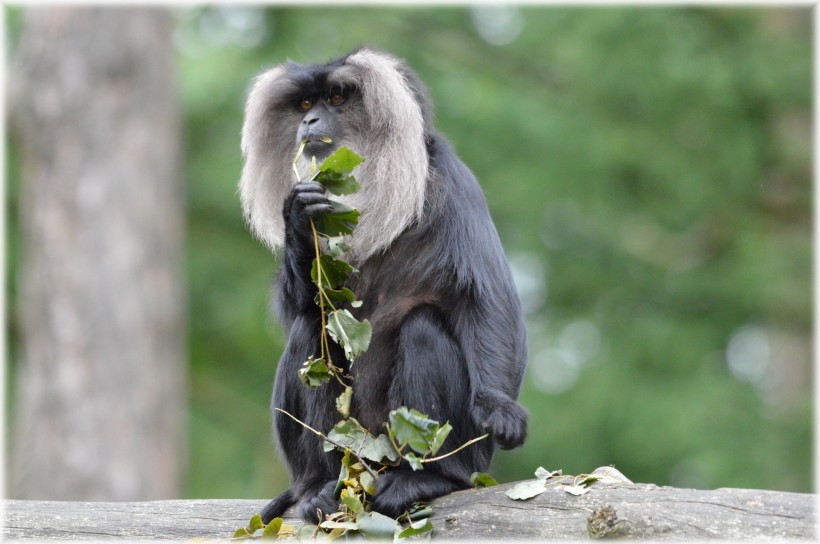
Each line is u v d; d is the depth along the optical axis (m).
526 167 18.67
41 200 16.02
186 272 19.67
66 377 15.56
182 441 16.67
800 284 18.11
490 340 7.70
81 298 15.75
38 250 15.95
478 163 18.83
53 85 16.08
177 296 16.67
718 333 18.84
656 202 18.86
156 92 16.55
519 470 18.55
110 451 15.48
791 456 17.42
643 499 6.52
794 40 18.86
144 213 16.16
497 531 6.77
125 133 16.17
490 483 7.46
